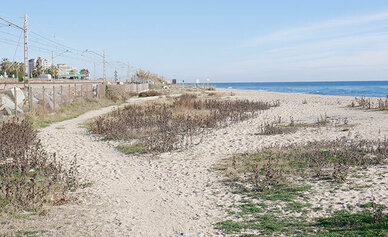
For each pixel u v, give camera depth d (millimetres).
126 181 9625
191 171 10469
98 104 34438
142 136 16203
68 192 8492
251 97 43438
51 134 17703
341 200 7312
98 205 7566
